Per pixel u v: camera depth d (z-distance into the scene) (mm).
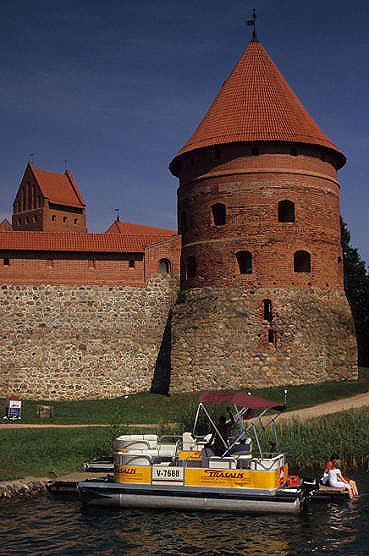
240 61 43875
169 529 17875
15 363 40031
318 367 38688
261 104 41344
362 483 22438
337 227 42156
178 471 20047
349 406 32125
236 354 38406
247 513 19312
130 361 40781
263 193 39562
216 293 39719
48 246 40844
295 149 40250
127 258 41594
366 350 54188
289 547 16562
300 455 24547
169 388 39250
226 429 21531
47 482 20906
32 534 17219
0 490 19562
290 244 39406
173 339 39750
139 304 41344
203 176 41094
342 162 43438
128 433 25812
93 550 16219
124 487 19797
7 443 25047
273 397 35688
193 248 41344
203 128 42062
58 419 32531
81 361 40344
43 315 40438
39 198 92562
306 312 39000
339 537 17250
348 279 55000
